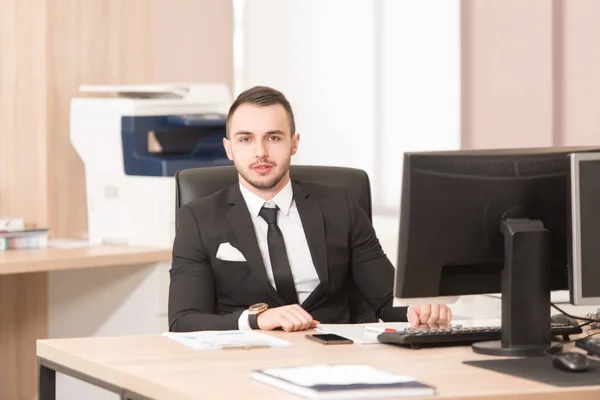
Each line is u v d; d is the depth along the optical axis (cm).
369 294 298
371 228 303
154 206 429
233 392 183
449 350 229
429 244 224
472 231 226
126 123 430
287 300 286
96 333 442
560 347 226
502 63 482
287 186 291
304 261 290
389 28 515
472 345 230
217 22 550
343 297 298
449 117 493
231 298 285
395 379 186
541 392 185
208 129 451
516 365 209
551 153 231
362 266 299
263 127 281
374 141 525
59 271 453
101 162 441
